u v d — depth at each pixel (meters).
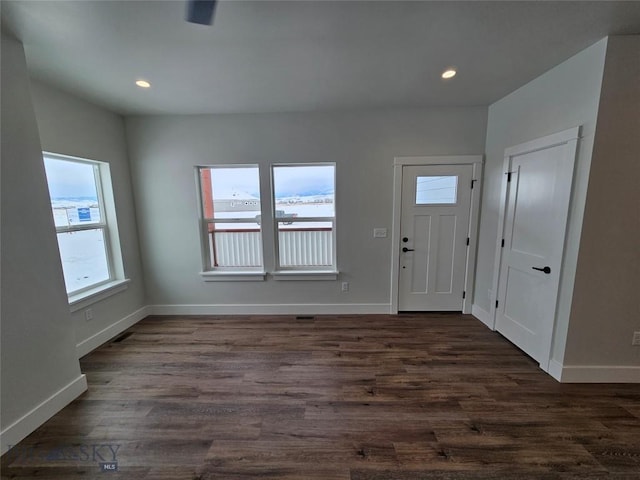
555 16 1.53
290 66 2.07
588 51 1.84
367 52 1.89
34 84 2.17
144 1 1.38
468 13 1.51
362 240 3.29
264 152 3.16
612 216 1.88
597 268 1.94
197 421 1.73
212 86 2.39
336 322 3.20
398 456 1.48
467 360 2.39
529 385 2.05
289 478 1.37
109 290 2.84
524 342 2.49
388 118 3.05
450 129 3.03
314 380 2.14
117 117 3.03
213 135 3.14
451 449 1.52
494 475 1.37
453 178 3.12
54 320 1.81
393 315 3.37
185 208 3.29
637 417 1.72
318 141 3.12
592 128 1.82
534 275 2.35
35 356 1.70
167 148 3.18
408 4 1.43
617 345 2.02
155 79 2.23
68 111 2.44
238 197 3.39
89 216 2.79
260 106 2.89
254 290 3.45
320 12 1.48
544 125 2.22
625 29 1.65
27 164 1.66
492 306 2.94
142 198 3.27
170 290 3.46
